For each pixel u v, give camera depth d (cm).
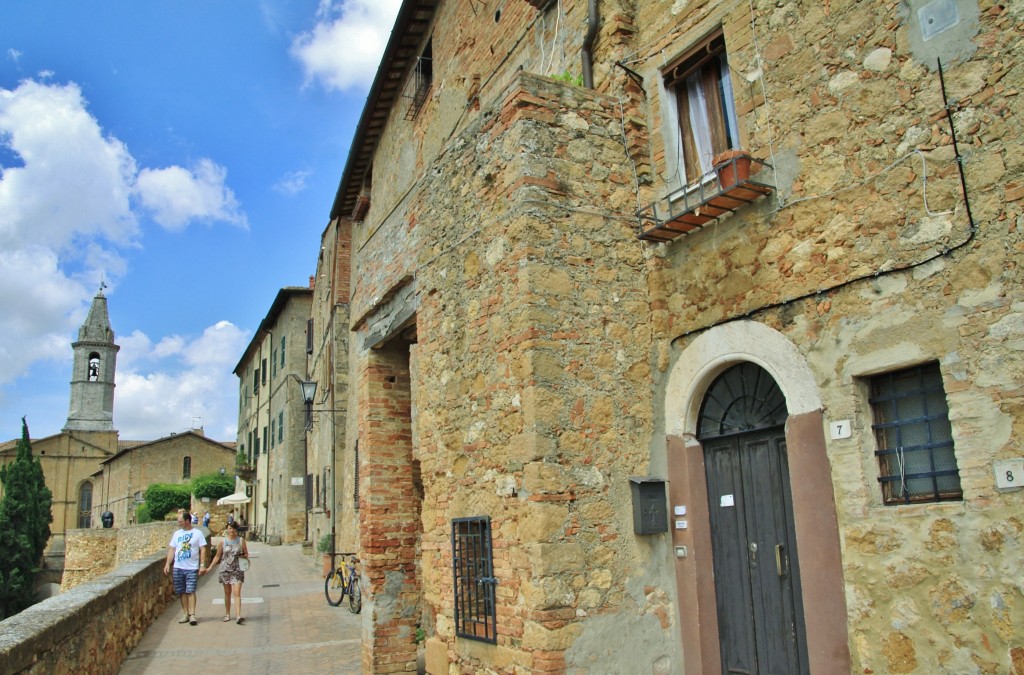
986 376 421
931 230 456
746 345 560
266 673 915
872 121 496
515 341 598
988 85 438
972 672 411
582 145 641
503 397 612
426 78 1187
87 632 735
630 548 582
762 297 553
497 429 618
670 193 634
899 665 444
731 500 579
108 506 6025
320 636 1152
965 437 427
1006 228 422
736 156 550
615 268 630
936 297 450
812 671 489
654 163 660
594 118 653
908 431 473
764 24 575
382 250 1141
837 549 485
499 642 589
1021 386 406
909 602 443
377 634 932
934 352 447
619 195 648
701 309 601
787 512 537
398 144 1242
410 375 1087
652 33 673
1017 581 396
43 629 592
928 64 468
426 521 732
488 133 671
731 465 583
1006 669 397
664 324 630
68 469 6944
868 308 485
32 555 4100
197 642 1090
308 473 3017
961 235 441
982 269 430
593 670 543
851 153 507
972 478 421
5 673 504
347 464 1986
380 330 1023
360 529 1024
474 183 687
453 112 1048
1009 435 409
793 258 535
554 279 598
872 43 501
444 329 716
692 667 573
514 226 613
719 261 591
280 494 3497
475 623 627
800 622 519
